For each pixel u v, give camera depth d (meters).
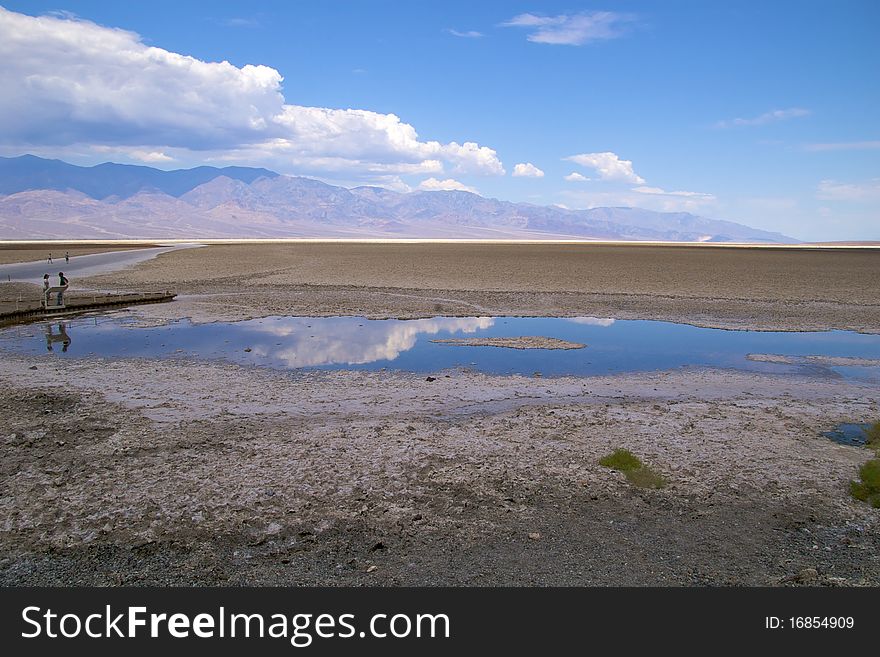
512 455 10.57
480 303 32.25
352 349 20.38
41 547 7.42
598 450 10.87
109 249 96.69
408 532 7.88
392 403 13.98
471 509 8.54
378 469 9.86
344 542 7.62
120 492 8.88
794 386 16.19
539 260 70.12
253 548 7.48
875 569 7.15
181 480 9.31
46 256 71.38
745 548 7.61
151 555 7.30
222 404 13.62
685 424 12.51
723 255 88.56
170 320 25.91
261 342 21.38
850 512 8.59
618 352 20.47
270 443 11.02
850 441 11.74
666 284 42.53
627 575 6.99
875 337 23.95
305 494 8.90
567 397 14.80
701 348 21.36
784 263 68.38
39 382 15.27
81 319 26.08
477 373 17.17
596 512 8.52
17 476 9.40
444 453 10.62
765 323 26.86
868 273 54.25
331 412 13.19
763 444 11.36
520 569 7.08
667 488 9.31
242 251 89.50
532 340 22.12
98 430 11.61
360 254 82.75
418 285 40.84
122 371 16.66
